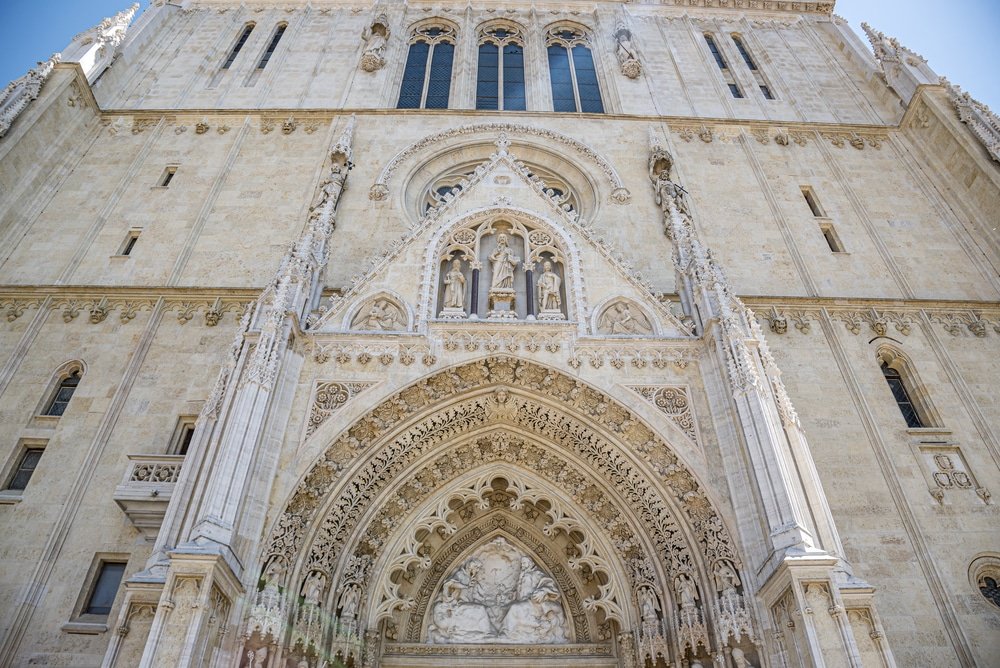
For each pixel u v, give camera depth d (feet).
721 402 54.39
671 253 75.41
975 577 54.08
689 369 57.77
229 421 48.03
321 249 66.69
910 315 72.79
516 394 58.80
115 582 52.90
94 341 67.05
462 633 56.34
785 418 50.03
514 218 70.95
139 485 53.72
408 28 116.88
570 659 54.70
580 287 63.82
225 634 41.70
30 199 80.12
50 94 84.94
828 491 58.29
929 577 53.83
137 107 96.12
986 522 57.11
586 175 88.89
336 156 85.46
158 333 67.77
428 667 54.24
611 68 108.78
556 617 57.36
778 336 69.56
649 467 54.08
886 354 70.13
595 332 60.49
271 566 46.16
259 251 76.74
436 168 91.15
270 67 105.40
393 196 83.92
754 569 45.78
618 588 54.75
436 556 59.16
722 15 123.54
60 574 52.49
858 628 40.70
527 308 66.03
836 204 87.04
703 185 87.66
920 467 60.39
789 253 79.87
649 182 87.20
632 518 55.11
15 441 60.13
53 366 65.26
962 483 59.47
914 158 93.30
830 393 65.16
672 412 55.31
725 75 111.34
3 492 57.00
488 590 59.06
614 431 56.03
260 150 90.07
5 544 53.52
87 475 57.41
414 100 104.73
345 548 52.47
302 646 46.26
